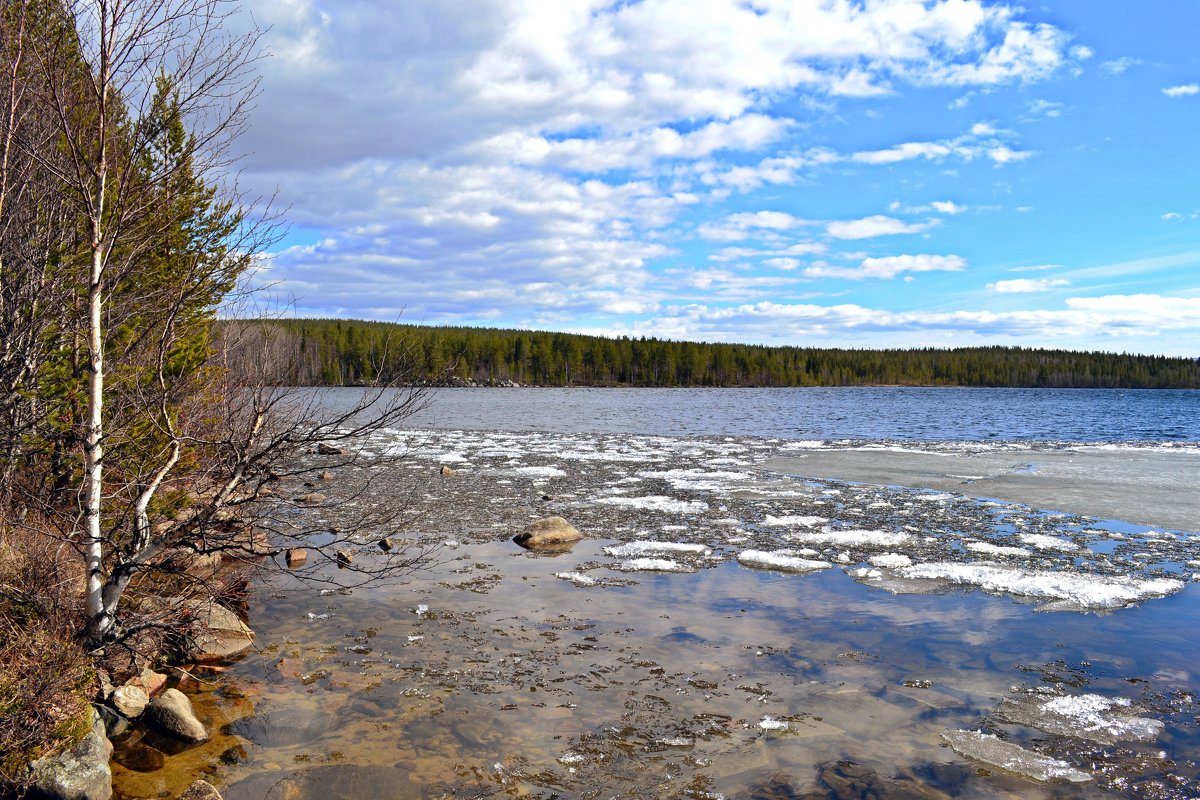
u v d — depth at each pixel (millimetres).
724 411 64250
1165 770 5633
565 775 5578
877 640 8352
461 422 47531
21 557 6211
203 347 7734
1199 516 15500
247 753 5891
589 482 20031
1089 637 8438
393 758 5809
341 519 14695
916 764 5723
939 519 15141
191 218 6863
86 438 5926
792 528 14211
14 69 5668
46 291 6598
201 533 6449
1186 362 177000
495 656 7871
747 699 6863
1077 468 23188
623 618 9062
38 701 5230
